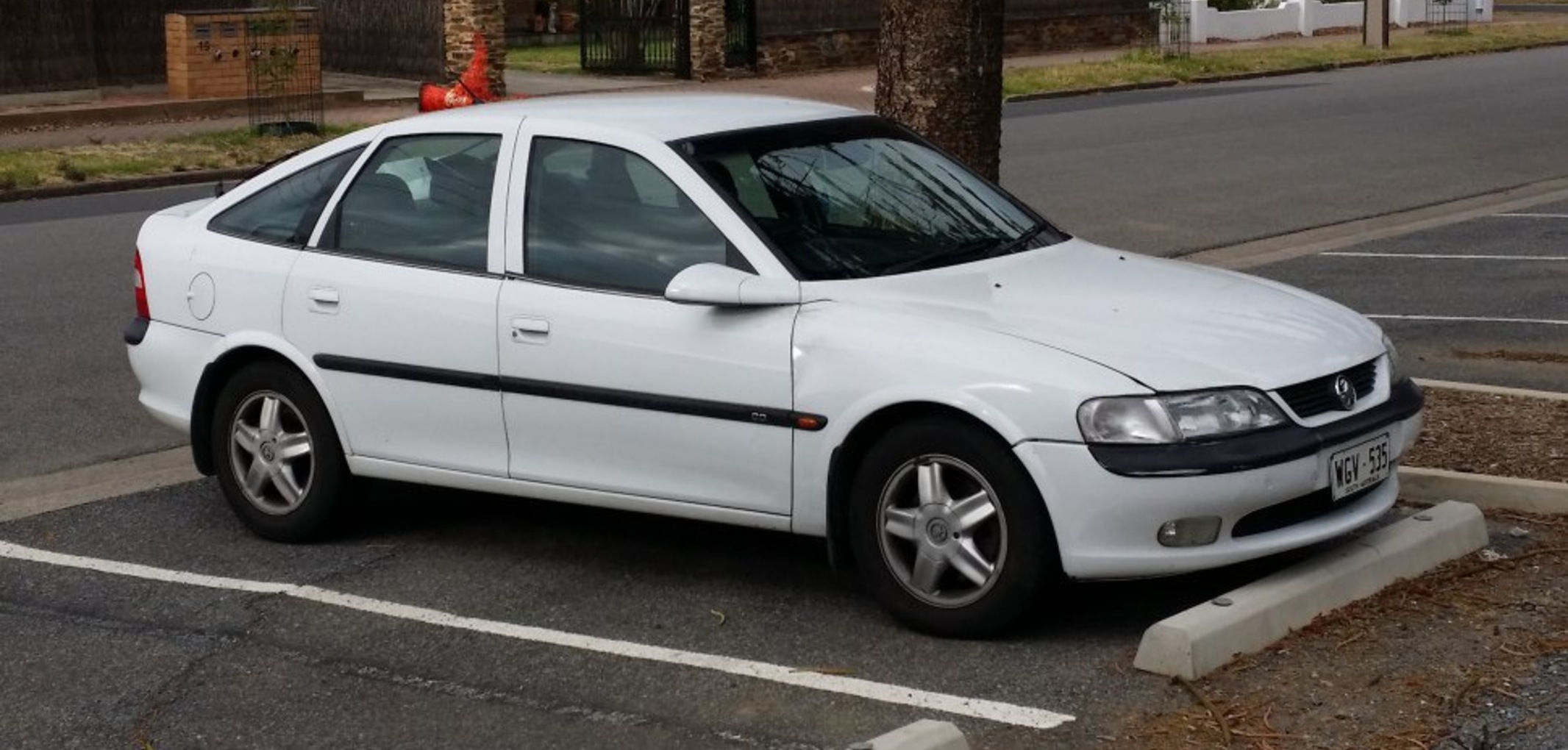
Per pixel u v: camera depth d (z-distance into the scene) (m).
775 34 32.19
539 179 6.71
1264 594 5.84
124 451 8.95
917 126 8.56
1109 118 25.30
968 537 5.86
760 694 5.63
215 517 7.74
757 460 6.15
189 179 20.86
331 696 5.73
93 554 7.25
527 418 6.60
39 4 26.03
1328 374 5.93
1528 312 11.38
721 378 6.16
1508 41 38.66
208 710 5.65
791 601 6.45
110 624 6.45
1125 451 5.56
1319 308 6.46
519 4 39.25
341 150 7.24
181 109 25.64
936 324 5.92
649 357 6.29
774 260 6.20
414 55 30.62
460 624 6.34
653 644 6.09
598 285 6.46
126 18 27.36
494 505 7.74
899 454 5.93
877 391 5.88
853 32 33.50
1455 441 7.77
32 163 20.73
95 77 26.84
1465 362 10.01
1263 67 33.09
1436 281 12.61
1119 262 6.77
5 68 25.75
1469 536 6.55
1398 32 41.19
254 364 7.24
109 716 5.62
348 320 6.94
